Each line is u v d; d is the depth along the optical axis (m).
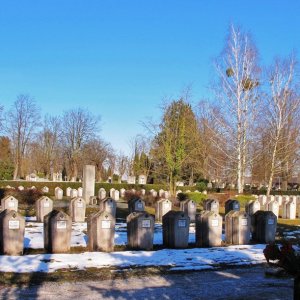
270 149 45.16
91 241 14.23
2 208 23.89
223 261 12.95
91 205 33.00
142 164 62.62
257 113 43.84
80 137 78.44
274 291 9.71
